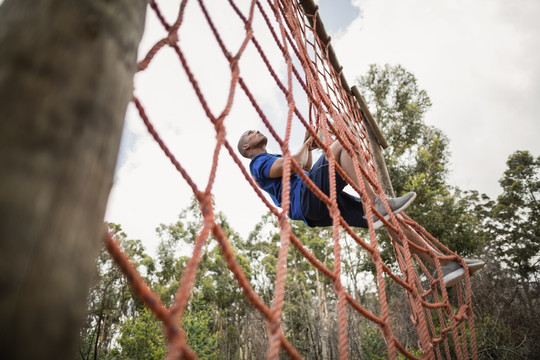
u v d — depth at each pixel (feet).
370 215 4.25
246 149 8.01
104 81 1.10
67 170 0.90
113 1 1.33
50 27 1.11
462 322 5.35
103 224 0.99
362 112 10.75
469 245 32.63
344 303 2.55
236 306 81.25
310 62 6.98
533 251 54.90
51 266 0.78
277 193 7.02
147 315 29.09
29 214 0.79
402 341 37.09
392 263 36.40
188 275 1.35
